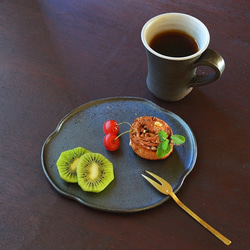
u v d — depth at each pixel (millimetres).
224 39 805
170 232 632
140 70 786
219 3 855
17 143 714
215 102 744
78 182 655
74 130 719
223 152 696
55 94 763
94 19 848
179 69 679
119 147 703
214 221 639
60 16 854
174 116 723
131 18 846
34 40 827
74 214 648
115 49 811
